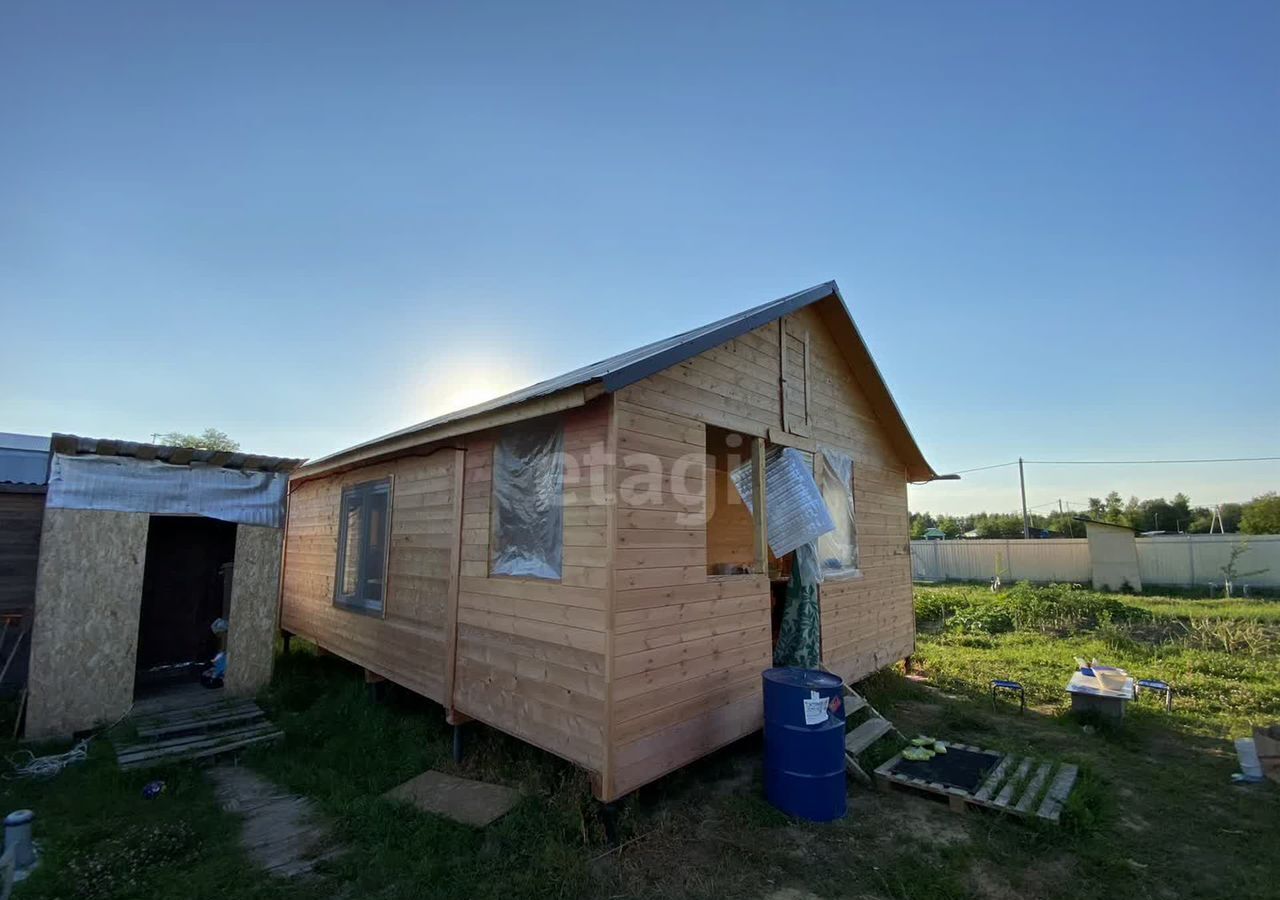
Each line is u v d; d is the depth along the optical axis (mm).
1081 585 21656
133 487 6617
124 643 6387
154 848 3803
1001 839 4086
